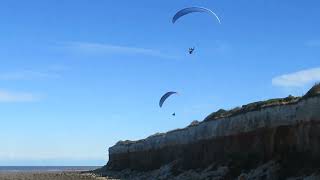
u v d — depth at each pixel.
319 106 48.59
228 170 59.75
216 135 69.38
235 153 62.62
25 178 92.62
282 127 54.47
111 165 123.06
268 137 56.66
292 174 48.69
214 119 72.31
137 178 86.75
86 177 94.44
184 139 81.25
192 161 75.44
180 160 79.50
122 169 113.31
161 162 90.75
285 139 53.69
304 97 51.72
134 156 107.50
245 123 62.00
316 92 50.56
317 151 47.94
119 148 119.50
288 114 53.81
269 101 61.06
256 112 60.19
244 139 61.69
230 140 65.25
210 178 60.69
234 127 64.50
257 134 59.09
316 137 48.38
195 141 76.19
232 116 66.62
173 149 85.75
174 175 75.94
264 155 56.81
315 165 47.34
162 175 78.31
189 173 70.31
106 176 102.62
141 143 104.44
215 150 69.00
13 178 93.31
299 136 51.03
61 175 103.50
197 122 84.44
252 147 59.50
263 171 52.28
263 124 58.16
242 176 53.91
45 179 89.19
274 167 51.31
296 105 52.97
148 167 96.94
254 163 57.38
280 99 60.19
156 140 95.44
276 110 56.19
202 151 73.06
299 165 49.31
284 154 52.75
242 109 65.25
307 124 49.91
